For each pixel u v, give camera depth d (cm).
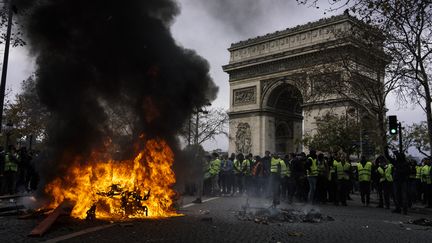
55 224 1044
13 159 2233
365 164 2214
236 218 1339
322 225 1262
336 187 2191
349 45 3344
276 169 2125
